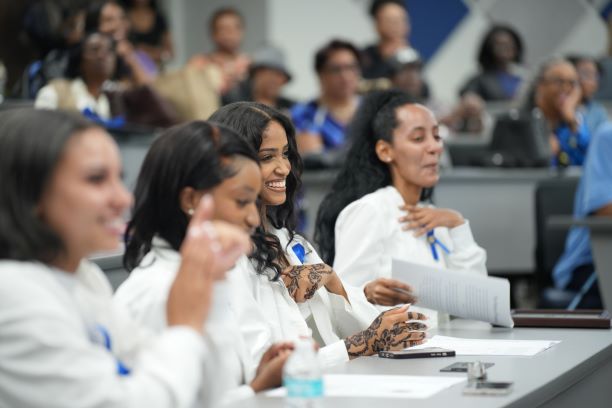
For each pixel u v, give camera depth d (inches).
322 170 305.0
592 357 133.3
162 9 521.3
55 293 85.1
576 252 259.0
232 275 128.5
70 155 85.4
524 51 591.8
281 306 141.6
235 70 395.5
